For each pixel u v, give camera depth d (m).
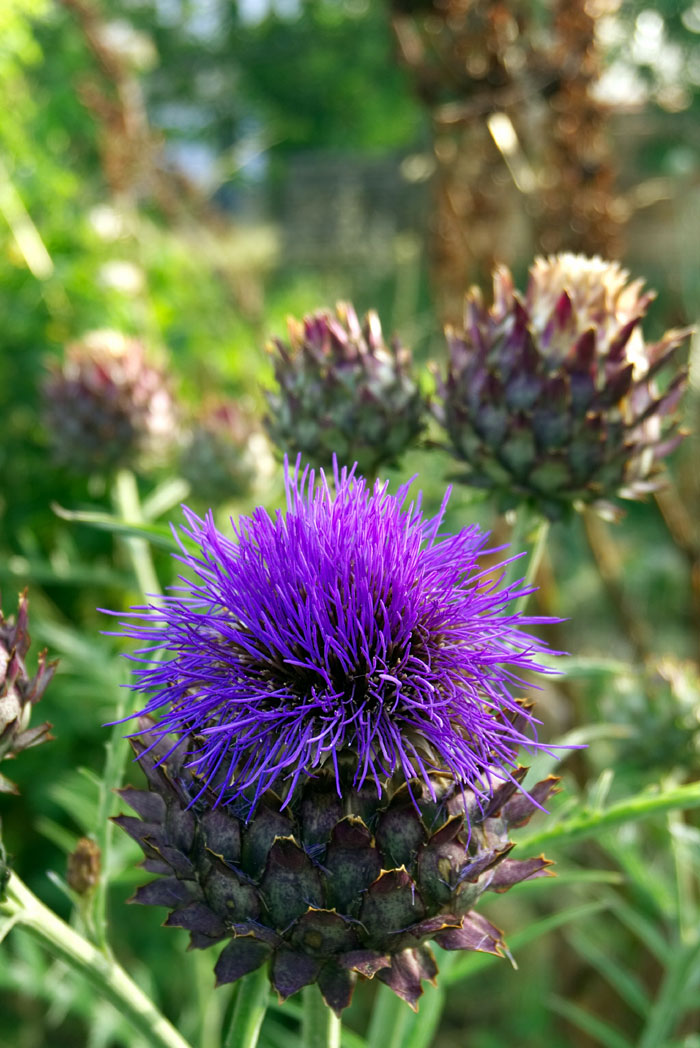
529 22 0.65
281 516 0.42
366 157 2.03
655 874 0.59
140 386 0.63
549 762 0.45
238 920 0.40
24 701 0.44
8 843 0.71
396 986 0.40
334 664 0.42
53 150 0.99
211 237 0.97
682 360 0.70
